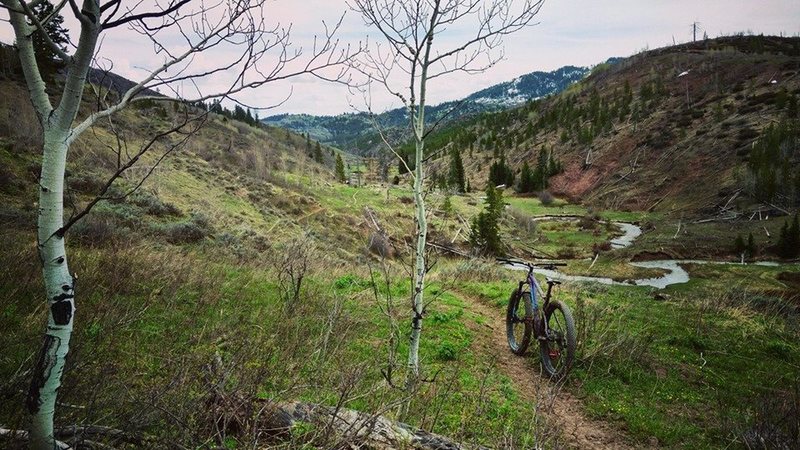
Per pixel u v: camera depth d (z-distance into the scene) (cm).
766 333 920
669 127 10644
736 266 4181
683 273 3962
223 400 308
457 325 795
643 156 10075
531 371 654
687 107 11350
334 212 3659
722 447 486
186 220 2170
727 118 9788
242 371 348
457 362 632
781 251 4706
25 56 198
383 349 615
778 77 10894
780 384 668
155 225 1842
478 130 17650
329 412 326
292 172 6119
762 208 6269
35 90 202
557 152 12294
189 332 554
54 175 204
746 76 11862
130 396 323
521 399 546
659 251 4950
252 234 2433
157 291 712
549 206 9188
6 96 2681
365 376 438
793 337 901
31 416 213
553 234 6078
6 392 302
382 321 764
